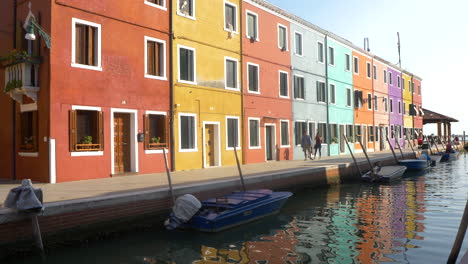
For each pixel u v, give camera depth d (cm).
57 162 1138
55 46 1153
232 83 1834
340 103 2772
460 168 2419
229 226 877
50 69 1138
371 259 666
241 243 771
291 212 1073
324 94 2577
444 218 973
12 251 664
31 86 1160
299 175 1422
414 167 2109
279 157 2092
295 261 661
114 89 1301
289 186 1363
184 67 1582
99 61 1262
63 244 722
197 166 1595
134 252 715
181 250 727
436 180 1797
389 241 773
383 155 2473
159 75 1486
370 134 3253
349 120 2889
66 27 1182
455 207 1120
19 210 665
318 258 675
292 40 2264
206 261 667
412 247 731
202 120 1634
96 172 1229
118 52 1320
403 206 1148
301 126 2311
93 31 1270
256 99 1955
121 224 812
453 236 803
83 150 1198
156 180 1135
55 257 684
